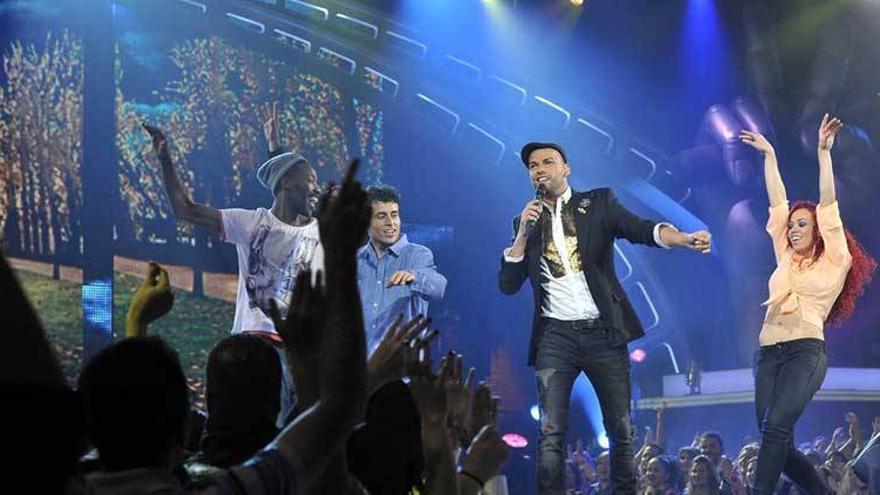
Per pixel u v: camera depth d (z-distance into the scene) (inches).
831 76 730.2
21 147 702.5
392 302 297.6
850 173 717.3
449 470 118.0
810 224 304.8
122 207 718.5
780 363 301.9
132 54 733.3
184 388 93.6
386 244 300.7
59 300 690.8
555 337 287.0
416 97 781.9
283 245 288.8
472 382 130.7
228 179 748.6
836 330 705.0
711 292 745.0
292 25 755.4
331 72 773.3
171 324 721.6
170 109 738.2
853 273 307.0
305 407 93.7
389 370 118.9
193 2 738.2
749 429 604.4
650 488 382.6
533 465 543.2
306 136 775.1
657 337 744.3
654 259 748.6
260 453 84.2
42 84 706.8
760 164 730.8
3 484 53.4
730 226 723.4
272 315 96.5
